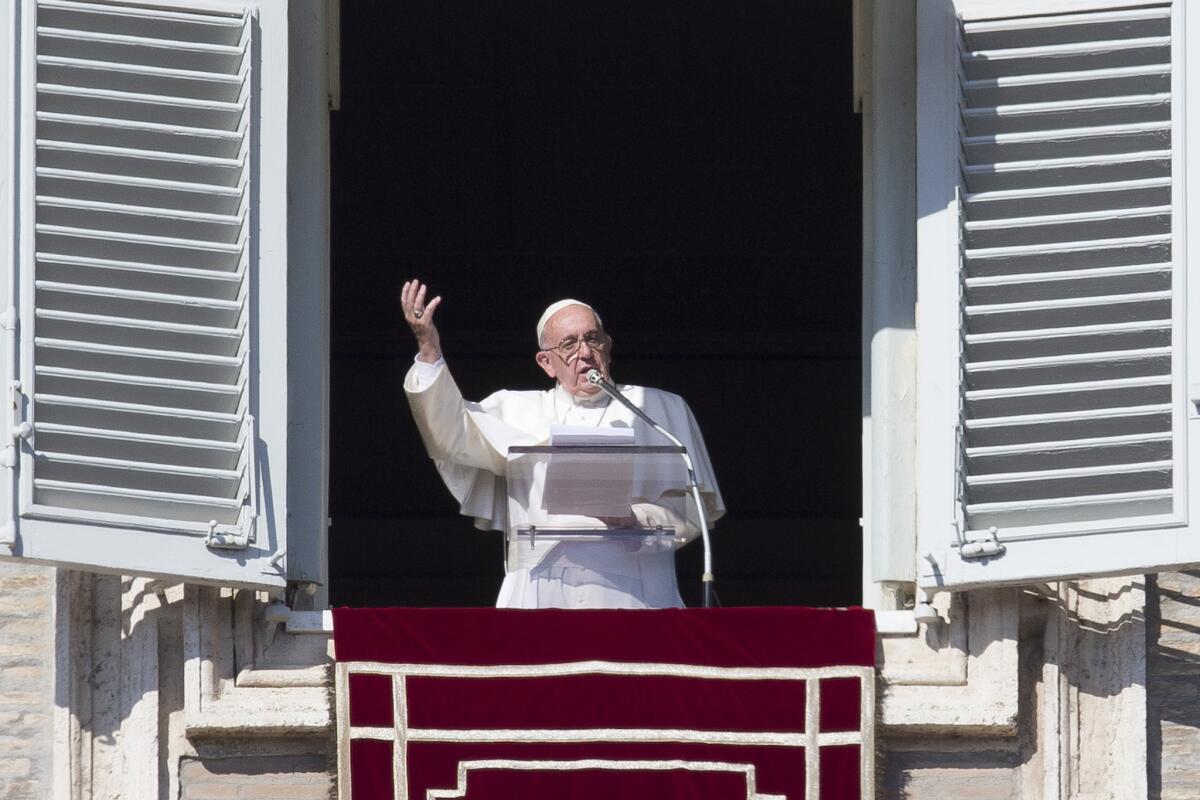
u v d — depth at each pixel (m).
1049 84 29.28
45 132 28.30
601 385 29.66
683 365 56.78
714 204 55.62
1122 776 28.45
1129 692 28.59
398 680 27.91
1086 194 29.03
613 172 55.06
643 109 53.94
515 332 56.59
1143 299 28.80
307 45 30.48
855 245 56.06
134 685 28.38
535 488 29.56
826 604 55.16
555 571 29.22
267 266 28.61
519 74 52.94
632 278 56.72
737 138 54.53
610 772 27.77
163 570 27.64
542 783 27.73
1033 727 28.55
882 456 29.81
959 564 28.16
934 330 28.70
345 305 55.81
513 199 55.28
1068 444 28.56
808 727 27.81
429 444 31.20
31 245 27.95
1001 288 28.91
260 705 28.03
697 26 51.78
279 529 28.09
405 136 54.19
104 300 28.19
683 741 27.81
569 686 27.91
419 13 51.34
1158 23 29.36
